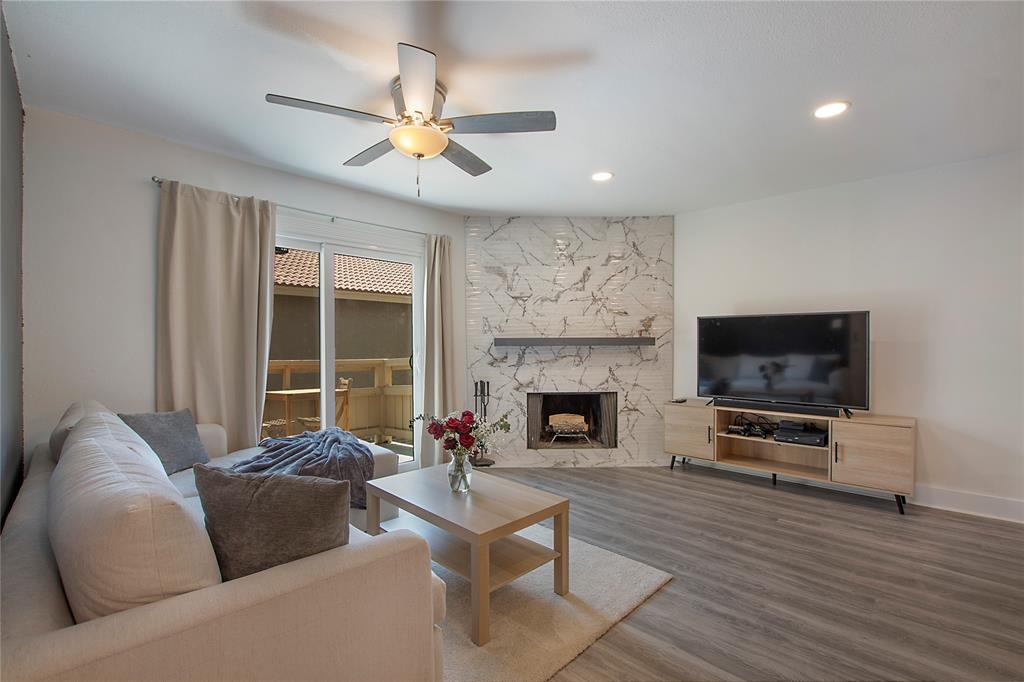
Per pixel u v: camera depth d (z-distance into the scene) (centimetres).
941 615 215
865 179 384
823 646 194
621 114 268
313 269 390
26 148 259
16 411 224
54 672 85
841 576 251
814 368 390
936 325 357
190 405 312
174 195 305
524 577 253
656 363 497
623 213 488
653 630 206
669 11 182
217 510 124
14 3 177
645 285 499
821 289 408
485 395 492
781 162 346
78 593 101
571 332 498
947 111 266
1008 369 332
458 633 205
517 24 190
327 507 130
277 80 235
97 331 282
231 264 328
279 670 114
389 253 439
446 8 180
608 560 271
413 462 464
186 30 195
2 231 171
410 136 221
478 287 497
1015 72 225
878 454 347
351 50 209
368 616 130
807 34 197
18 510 143
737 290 455
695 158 337
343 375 410
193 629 101
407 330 457
